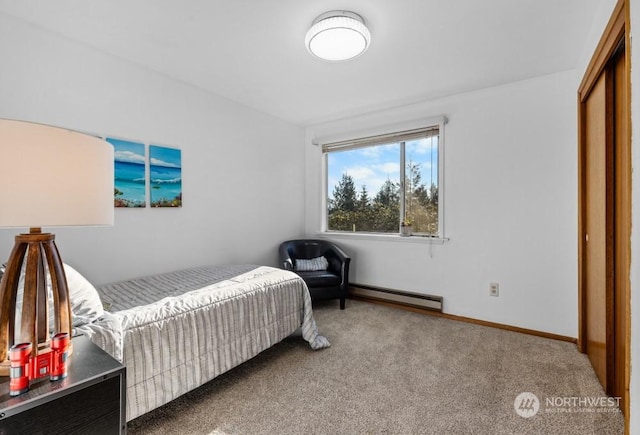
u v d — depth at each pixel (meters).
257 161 3.54
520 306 2.75
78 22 1.90
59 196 0.90
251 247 3.46
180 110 2.75
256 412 1.60
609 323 1.74
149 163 2.52
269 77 2.67
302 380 1.91
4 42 1.83
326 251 3.75
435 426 1.50
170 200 2.67
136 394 1.42
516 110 2.75
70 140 0.93
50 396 0.84
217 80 2.74
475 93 2.96
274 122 3.76
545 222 2.64
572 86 2.51
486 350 2.33
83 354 1.07
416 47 2.18
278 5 1.74
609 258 1.75
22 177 0.84
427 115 3.24
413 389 1.81
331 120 3.91
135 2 1.71
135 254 2.44
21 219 0.84
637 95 1.04
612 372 1.73
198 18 1.86
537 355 2.25
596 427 1.48
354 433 1.45
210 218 3.02
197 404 1.67
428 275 3.25
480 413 1.59
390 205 3.62
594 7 1.75
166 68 2.51
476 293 2.97
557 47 2.18
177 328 1.61
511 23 1.90
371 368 2.06
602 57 1.70
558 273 2.59
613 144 1.73
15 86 1.87
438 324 2.90
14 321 0.95
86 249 2.17
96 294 1.48
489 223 2.90
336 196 4.07
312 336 2.35
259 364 2.12
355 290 3.74
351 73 2.60
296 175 4.11
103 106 2.25
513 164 2.77
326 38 1.90
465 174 3.02
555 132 2.58
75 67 2.11
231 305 1.91
